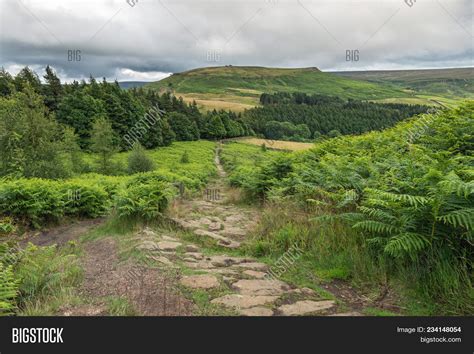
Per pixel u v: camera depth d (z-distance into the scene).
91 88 68.06
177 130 85.62
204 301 4.11
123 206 8.68
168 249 6.41
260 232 7.16
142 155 34.50
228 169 42.34
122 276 5.02
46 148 21.39
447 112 9.43
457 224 4.08
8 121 20.17
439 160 5.29
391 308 3.92
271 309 3.95
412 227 4.34
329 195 6.61
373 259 4.73
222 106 177.50
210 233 7.71
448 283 3.83
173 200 10.89
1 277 4.32
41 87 69.12
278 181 11.44
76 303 4.17
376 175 6.39
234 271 5.19
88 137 57.19
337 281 4.70
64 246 7.54
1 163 20.09
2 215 9.50
